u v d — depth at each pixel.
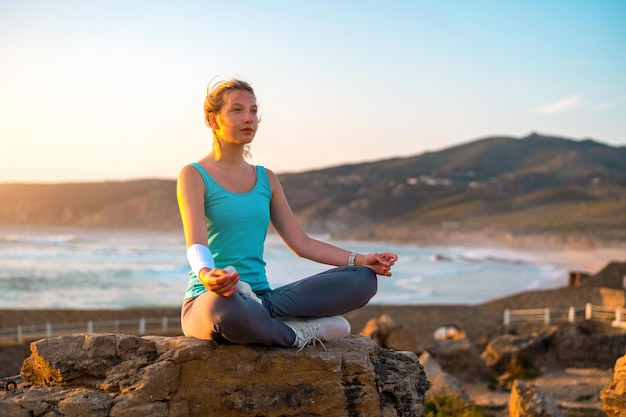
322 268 83.75
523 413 11.20
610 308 30.30
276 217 4.66
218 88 4.34
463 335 32.19
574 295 39.06
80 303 50.91
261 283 4.40
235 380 4.15
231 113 4.30
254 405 4.14
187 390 4.13
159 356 4.25
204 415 4.12
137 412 4.02
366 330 22.97
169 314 35.19
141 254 109.19
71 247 123.94
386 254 4.39
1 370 23.59
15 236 167.25
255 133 4.41
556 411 11.20
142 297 54.72
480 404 16.84
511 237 188.38
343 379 4.27
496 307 38.03
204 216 4.21
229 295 3.83
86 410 4.00
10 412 3.98
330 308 4.31
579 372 21.28
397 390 4.50
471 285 70.88
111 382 4.14
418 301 55.84
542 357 22.30
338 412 4.22
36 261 88.94
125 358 4.29
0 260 89.00
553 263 118.94
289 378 4.18
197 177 4.26
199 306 4.05
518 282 76.31
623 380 5.81
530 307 37.25
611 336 22.23
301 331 4.25
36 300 52.31
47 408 4.03
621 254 150.00
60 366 4.23
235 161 4.43
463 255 133.25
